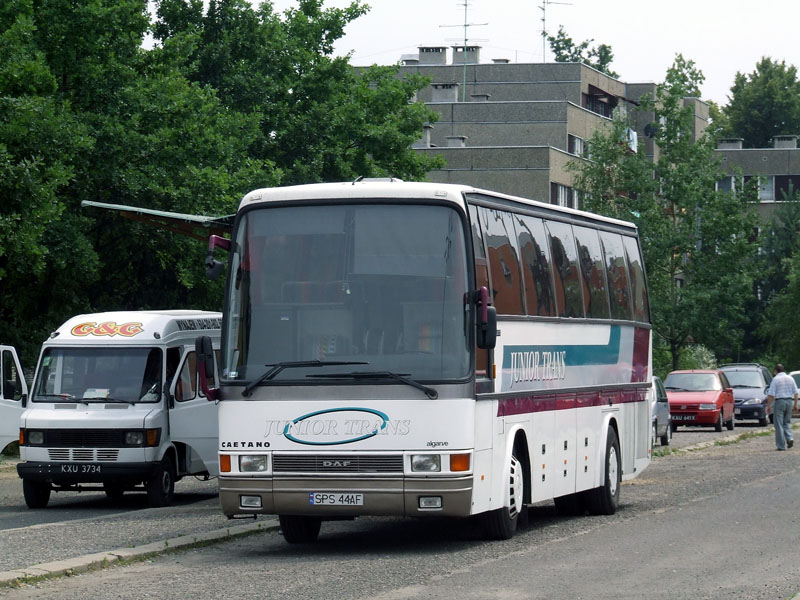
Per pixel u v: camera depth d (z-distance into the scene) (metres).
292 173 68.38
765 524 25.69
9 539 24.48
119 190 54.56
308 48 72.56
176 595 17.73
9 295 56.22
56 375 33.78
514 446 24.58
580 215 29.45
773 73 181.62
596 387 29.27
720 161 87.81
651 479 38.47
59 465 32.66
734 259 85.56
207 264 22.52
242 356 22.12
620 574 19.00
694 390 69.38
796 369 119.25
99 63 55.38
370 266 22.09
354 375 21.69
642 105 89.44
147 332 33.97
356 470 21.61
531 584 18.09
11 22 51.62
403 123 74.44
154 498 33.00
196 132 56.25
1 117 47.34
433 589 17.80
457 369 21.67
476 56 151.38
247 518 28.03
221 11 70.25
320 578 19.16
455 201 22.23
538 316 25.61
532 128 129.62
